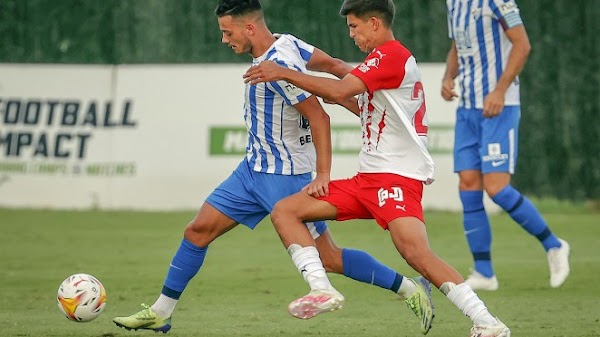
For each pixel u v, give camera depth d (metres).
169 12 57.69
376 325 23.38
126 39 57.91
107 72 52.72
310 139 21.67
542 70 54.06
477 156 29.81
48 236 42.78
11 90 53.00
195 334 22.20
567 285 30.02
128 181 52.22
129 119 52.41
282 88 20.17
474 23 29.44
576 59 53.94
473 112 29.94
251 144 21.61
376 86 19.23
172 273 21.88
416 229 19.19
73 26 58.03
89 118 52.62
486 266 29.44
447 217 48.69
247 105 21.38
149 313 21.84
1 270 33.44
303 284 30.34
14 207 52.53
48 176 52.53
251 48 21.11
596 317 24.30
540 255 37.53
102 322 23.95
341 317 24.61
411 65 19.52
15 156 52.75
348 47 55.88
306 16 56.06
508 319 24.09
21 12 58.12
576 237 42.69
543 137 54.34
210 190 51.75
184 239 21.91
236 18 20.81
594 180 54.19
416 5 55.38
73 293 21.33
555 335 21.75
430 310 21.02
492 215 51.41
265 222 48.94
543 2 54.00
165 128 52.16
